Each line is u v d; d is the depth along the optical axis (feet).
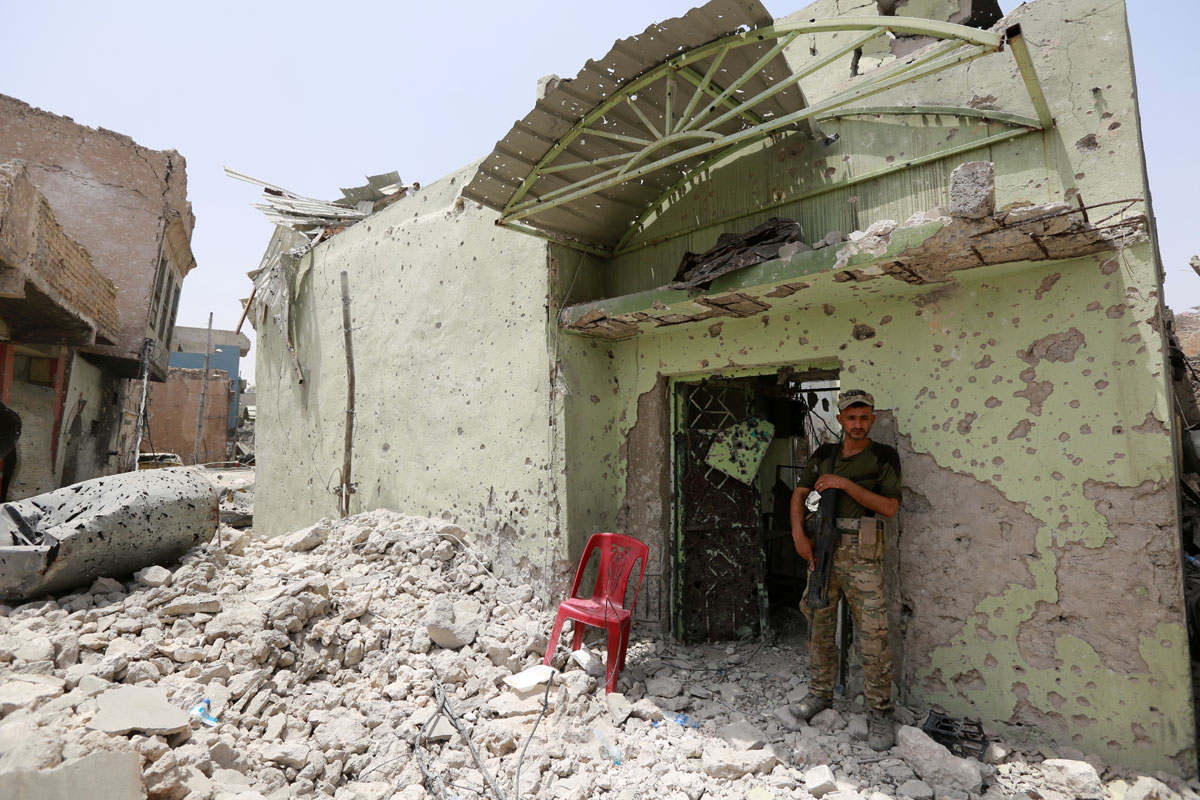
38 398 32.22
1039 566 10.29
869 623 10.36
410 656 12.35
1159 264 11.09
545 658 12.99
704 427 17.03
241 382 108.17
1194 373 23.32
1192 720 8.86
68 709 7.35
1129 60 9.90
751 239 12.65
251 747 8.82
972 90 11.47
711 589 16.10
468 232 18.97
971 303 11.24
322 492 24.47
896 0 13.10
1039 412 10.41
